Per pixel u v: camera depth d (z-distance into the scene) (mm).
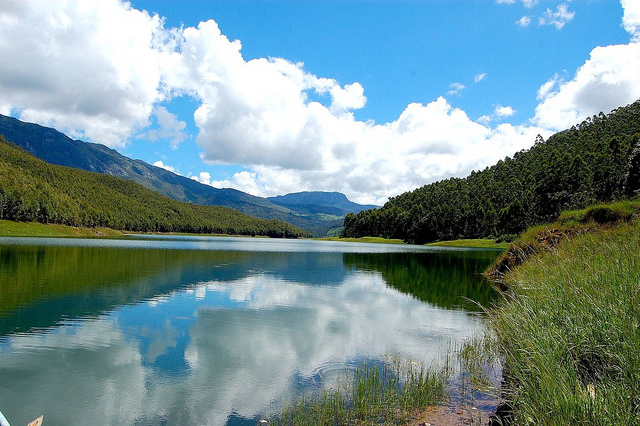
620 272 7289
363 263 43094
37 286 20922
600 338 5887
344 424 6859
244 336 13023
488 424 6609
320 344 12211
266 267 36062
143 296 19422
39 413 7625
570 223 22234
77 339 12344
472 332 13703
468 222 129375
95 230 128500
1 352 10953
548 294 8406
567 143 154500
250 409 7727
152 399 8250
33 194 106062
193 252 53500
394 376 9312
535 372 5812
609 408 4238
